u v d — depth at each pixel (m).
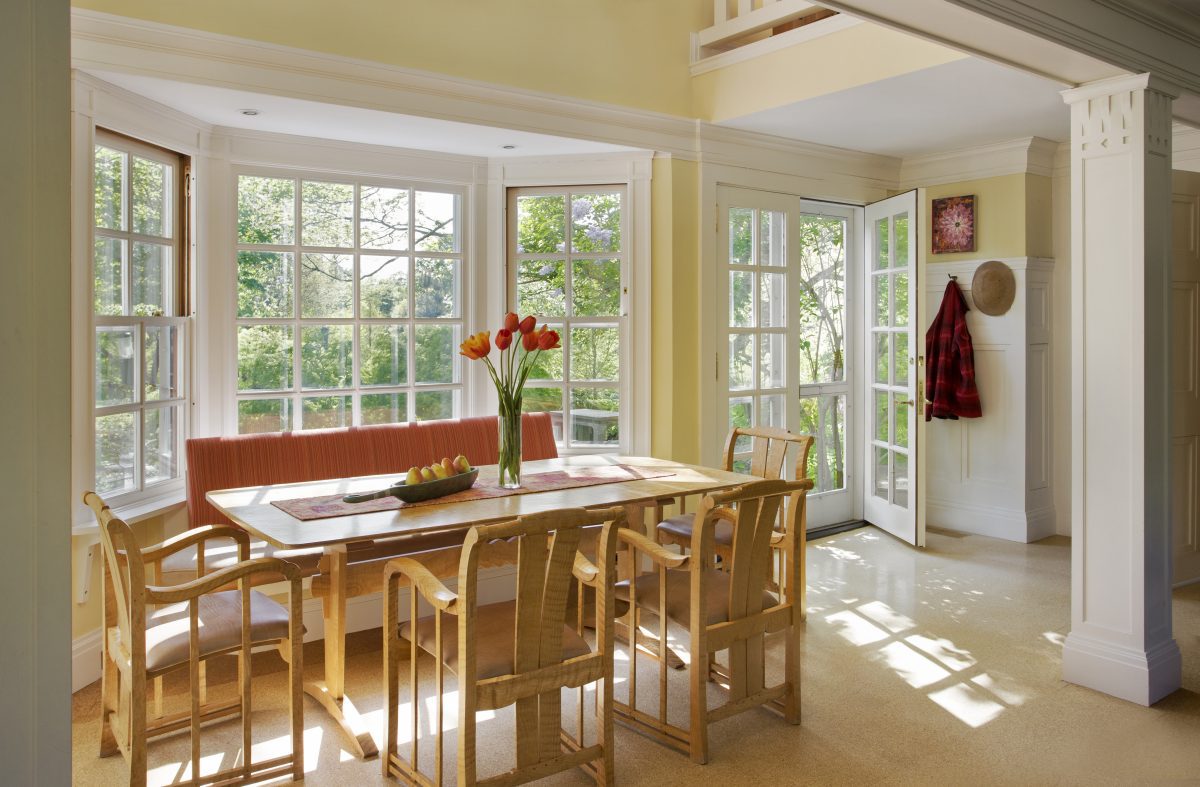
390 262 4.50
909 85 4.05
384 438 4.16
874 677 3.35
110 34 3.18
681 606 2.79
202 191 3.90
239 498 3.17
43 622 1.22
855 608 4.17
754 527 2.79
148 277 3.67
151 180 3.68
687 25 4.91
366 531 2.66
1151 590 3.13
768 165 5.15
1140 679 3.09
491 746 2.82
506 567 4.34
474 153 4.65
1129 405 3.12
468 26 4.11
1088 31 2.91
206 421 3.96
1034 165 5.31
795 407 5.46
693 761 2.69
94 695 3.19
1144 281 3.07
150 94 3.48
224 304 4.00
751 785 2.54
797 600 2.95
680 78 4.88
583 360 4.90
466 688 2.24
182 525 3.76
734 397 5.13
